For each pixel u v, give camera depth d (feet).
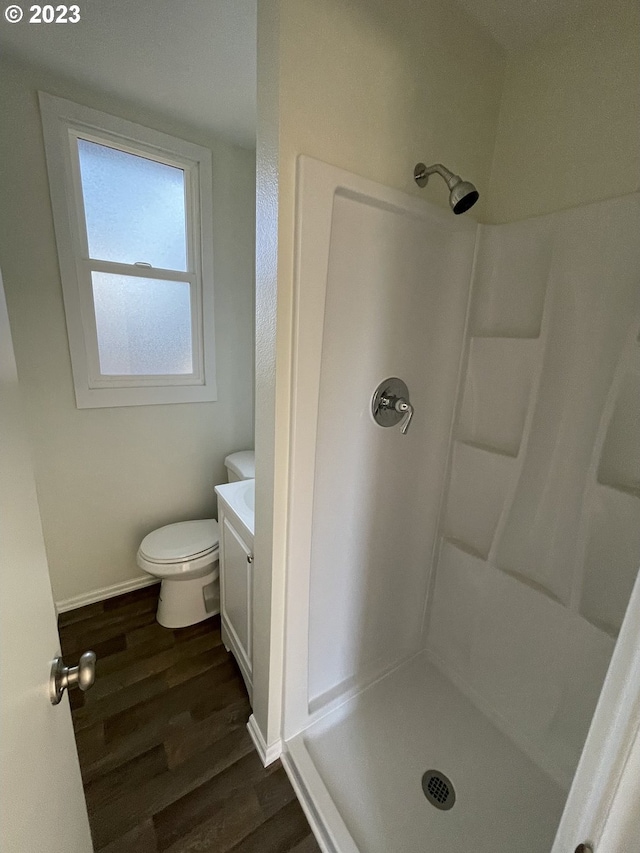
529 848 3.31
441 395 4.30
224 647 5.47
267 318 2.98
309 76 2.56
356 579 4.29
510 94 3.65
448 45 3.19
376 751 4.06
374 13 2.74
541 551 3.85
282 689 3.92
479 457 4.28
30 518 1.80
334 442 3.62
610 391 3.16
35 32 3.79
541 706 3.91
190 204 5.88
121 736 4.22
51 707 1.88
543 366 3.61
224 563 5.10
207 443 6.82
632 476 3.16
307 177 2.62
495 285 3.99
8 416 1.59
